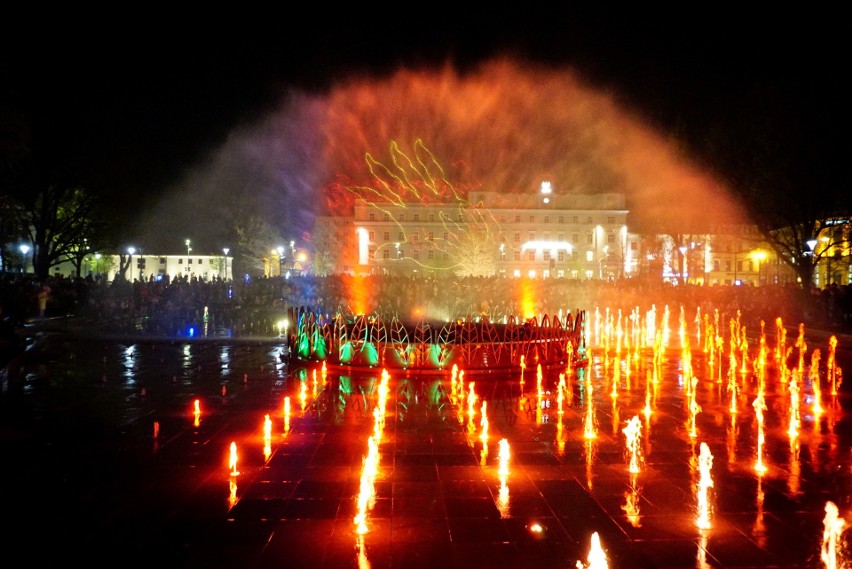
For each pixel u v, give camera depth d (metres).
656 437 8.20
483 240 81.06
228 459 7.17
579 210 85.69
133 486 6.23
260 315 32.50
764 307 31.39
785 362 15.39
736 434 8.37
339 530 5.15
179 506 5.69
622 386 12.25
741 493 6.02
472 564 4.55
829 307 27.25
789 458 7.21
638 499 5.86
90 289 31.17
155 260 89.00
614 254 85.12
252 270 74.25
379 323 15.18
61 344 19.36
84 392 11.44
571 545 4.87
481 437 8.20
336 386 12.14
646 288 36.03
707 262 77.56
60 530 5.16
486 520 5.36
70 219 37.44
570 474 6.62
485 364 13.64
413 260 83.12
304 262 82.62
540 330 14.67
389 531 5.13
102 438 8.12
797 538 4.98
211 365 15.05
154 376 13.37
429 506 5.69
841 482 6.34
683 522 5.31
